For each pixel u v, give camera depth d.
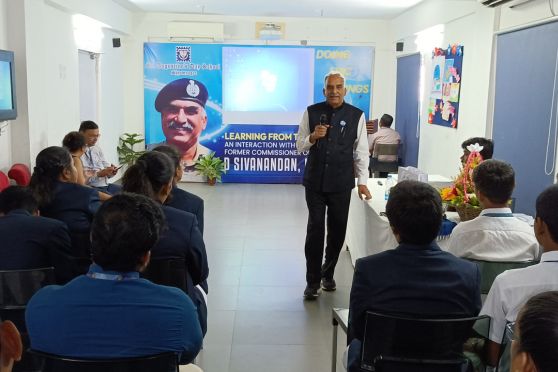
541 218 1.78
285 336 3.64
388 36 10.14
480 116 6.00
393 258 1.84
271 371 3.17
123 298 1.45
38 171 3.13
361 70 10.14
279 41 10.06
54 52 6.62
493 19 5.67
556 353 0.83
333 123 4.17
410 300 1.79
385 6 8.58
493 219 2.46
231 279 4.77
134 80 10.02
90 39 8.03
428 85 8.14
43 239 2.47
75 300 1.44
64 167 3.18
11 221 2.48
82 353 1.43
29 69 5.45
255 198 8.68
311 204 4.23
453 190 3.54
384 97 10.33
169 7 9.11
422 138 8.38
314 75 10.05
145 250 1.51
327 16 9.79
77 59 7.48
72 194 3.14
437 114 7.61
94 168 5.82
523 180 5.03
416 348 1.76
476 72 6.12
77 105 7.49
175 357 1.48
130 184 2.48
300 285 4.64
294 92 10.04
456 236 2.55
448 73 7.14
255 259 5.36
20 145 5.48
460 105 6.73
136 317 1.44
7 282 2.15
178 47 9.88
